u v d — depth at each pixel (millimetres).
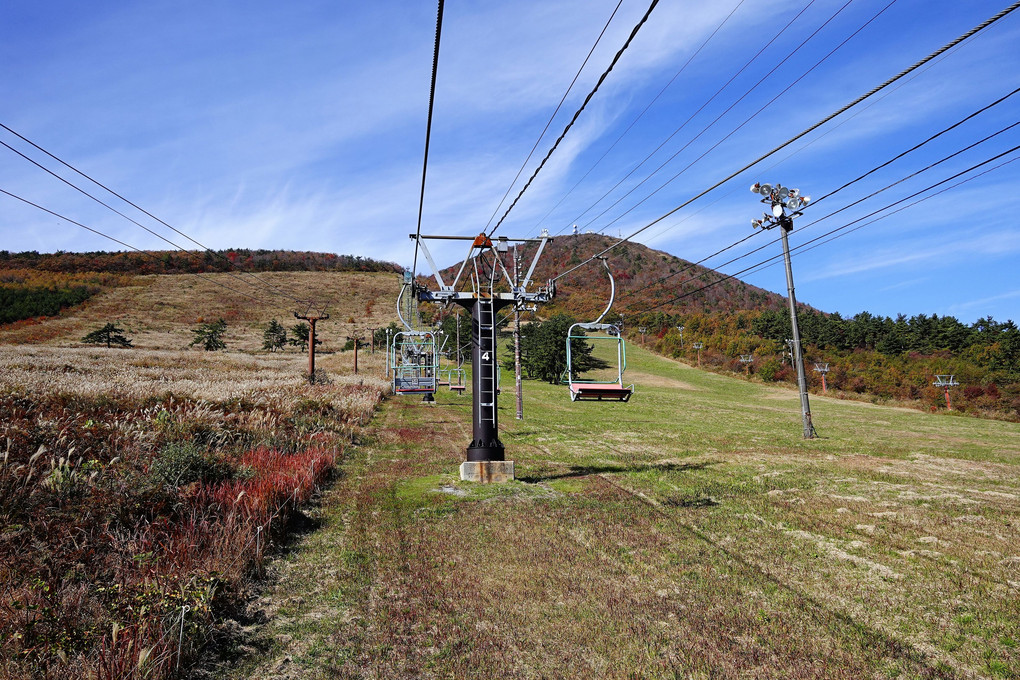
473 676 5059
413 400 37969
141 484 9164
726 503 11258
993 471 14961
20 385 16375
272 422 17453
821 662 5219
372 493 12195
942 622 5961
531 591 6965
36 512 7508
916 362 68062
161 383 24812
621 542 8812
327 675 5117
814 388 62094
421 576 7531
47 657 4828
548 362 58125
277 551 8547
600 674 5055
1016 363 61219
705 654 5367
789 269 23344
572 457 18016
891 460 17078
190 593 5945
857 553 8180
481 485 12805
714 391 59531
